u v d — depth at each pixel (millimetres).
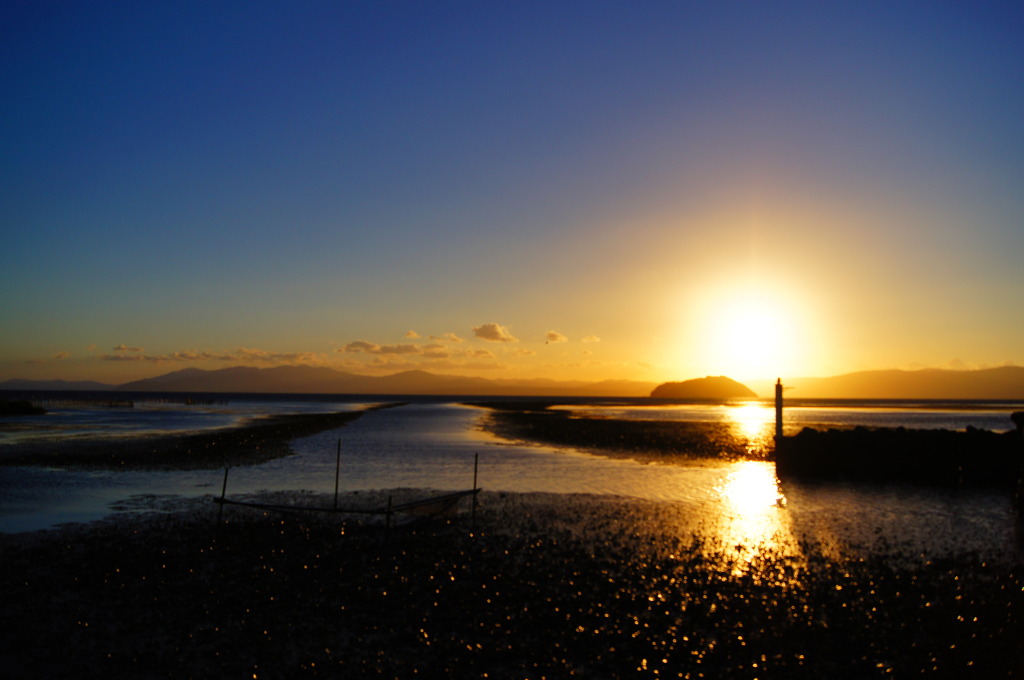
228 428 65312
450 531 20016
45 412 98875
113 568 15578
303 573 15289
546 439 54656
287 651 10891
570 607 12938
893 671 10328
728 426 74875
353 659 10578
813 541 19000
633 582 14633
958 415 118500
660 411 130250
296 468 34969
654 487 29266
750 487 29750
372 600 13344
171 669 10258
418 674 10102
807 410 145625
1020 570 15508
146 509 23266
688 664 10531
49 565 15828
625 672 10266
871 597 13758
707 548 17938
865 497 27453
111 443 47031
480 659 10633
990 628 11984
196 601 13258
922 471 33531
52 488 27453
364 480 31062
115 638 11375
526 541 18672
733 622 12250
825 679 10117
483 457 41000
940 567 16250
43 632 11602
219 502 21531
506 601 13281
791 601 13422
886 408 168875
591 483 30359
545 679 10023
